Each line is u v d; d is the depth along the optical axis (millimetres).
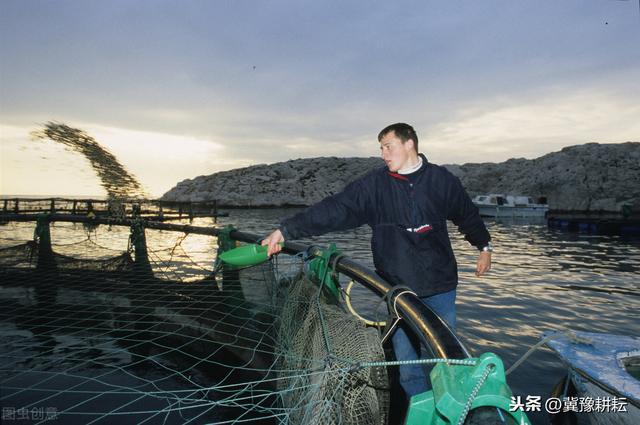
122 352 4441
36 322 4957
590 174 56594
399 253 2447
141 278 5934
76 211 22906
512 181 63094
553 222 29203
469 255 14406
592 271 11055
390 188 2463
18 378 3869
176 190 75562
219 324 4156
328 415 1527
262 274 4227
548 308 7094
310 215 2381
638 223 22766
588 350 2799
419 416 1220
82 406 3389
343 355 1718
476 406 1090
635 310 6992
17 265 6578
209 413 3254
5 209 21766
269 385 3459
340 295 2793
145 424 3096
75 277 6066
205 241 15578
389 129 2475
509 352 5020
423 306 1715
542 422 3330
